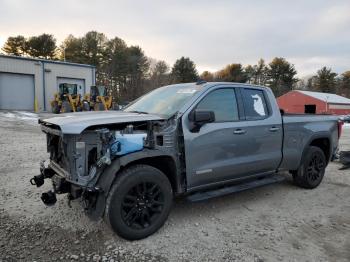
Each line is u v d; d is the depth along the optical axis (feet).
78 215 14.74
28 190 18.06
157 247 12.17
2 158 26.03
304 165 19.54
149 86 214.69
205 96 14.89
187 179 13.87
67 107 79.51
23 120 64.18
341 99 156.87
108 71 211.20
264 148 16.92
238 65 265.75
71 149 12.27
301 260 11.60
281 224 14.65
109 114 14.07
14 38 220.23
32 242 12.26
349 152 26.07
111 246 12.11
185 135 13.71
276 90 252.21
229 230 13.83
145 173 12.64
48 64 102.83
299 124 18.90
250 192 19.26
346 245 12.81
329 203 17.63
